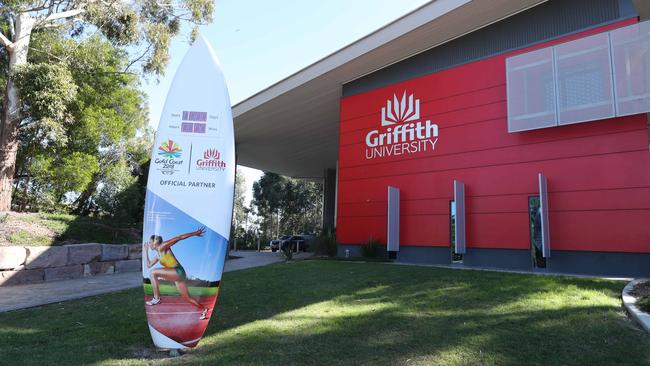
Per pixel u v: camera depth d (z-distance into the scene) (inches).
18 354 195.3
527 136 518.3
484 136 560.1
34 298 347.9
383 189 673.0
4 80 702.5
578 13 499.2
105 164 796.6
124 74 813.2
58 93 595.8
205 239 205.2
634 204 432.8
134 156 928.9
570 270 465.1
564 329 211.6
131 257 577.0
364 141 715.4
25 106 666.8
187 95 217.9
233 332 234.2
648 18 574.2
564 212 477.4
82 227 597.6
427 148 622.8
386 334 218.1
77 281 456.4
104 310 298.4
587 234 458.3
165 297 197.9
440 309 264.7
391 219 622.5
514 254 512.7
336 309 280.4
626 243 432.8
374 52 652.7
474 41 592.4
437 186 601.6
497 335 207.6
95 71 742.5
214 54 228.4
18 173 757.9
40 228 535.5
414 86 655.1
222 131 218.1
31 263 444.1
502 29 564.1
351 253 703.1
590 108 455.5
